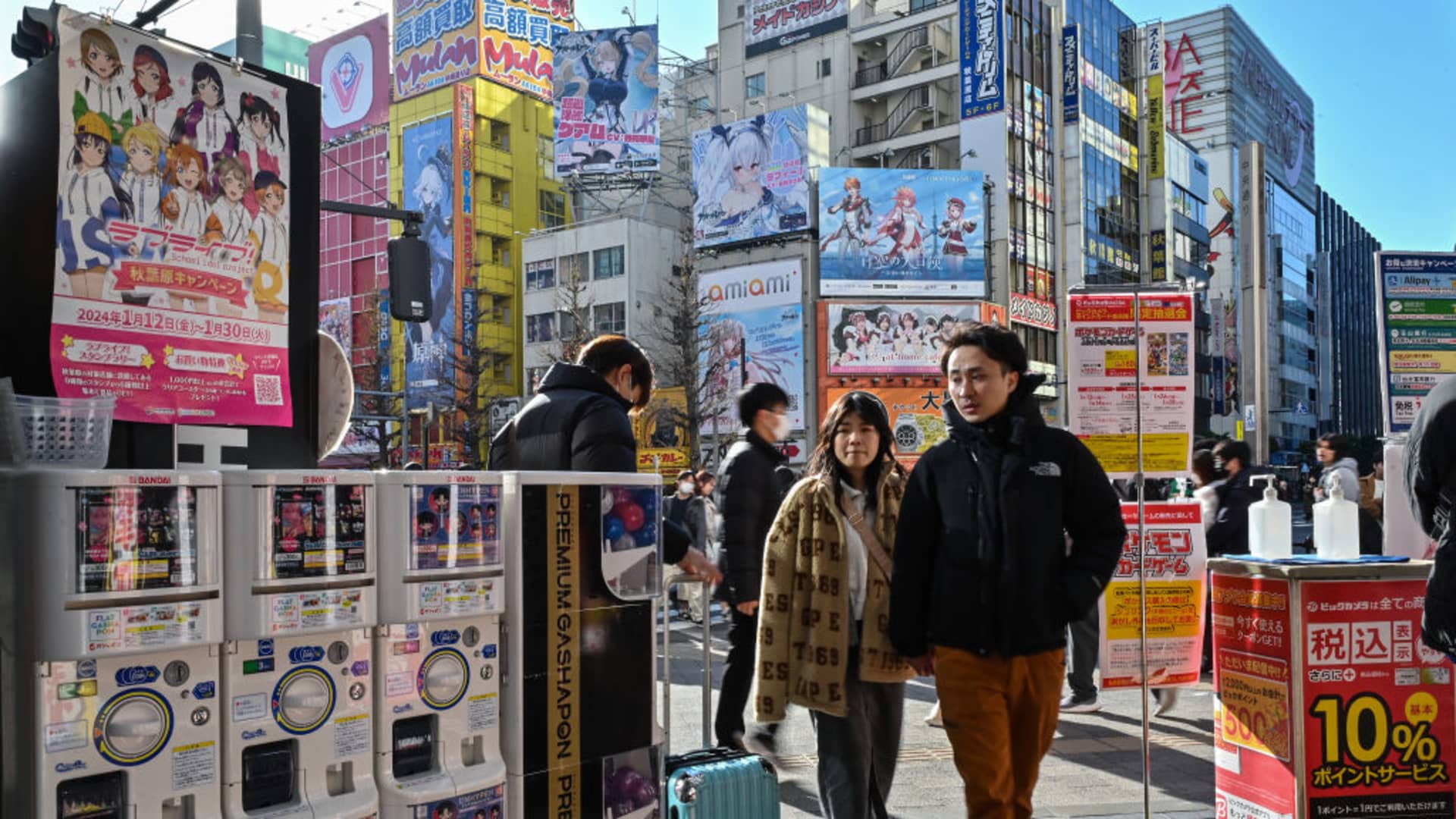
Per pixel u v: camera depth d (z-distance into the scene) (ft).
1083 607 10.70
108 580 6.49
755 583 16.78
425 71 189.16
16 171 9.59
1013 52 158.92
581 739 9.18
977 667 10.76
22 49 12.16
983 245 145.48
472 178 182.09
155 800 6.81
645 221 168.35
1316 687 11.52
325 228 201.46
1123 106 190.70
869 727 12.64
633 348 12.49
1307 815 11.45
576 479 9.27
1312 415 368.07
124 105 9.68
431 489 8.13
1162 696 22.71
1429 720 11.62
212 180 10.41
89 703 6.54
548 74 196.13
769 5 182.29
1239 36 343.46
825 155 147.43
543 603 8.95
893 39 169.27
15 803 6.42
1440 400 9.93
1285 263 355.15
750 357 143.95
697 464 127.95
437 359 176.14
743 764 11.97
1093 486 11.00
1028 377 11.16
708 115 189.37
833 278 140.77
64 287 9.18
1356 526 12.30
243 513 7.18
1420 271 16.07
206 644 6.96
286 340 11.13
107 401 7.96
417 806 7.97
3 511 6.58
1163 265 191.11
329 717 7.67
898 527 11.55
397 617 7.93
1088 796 16.46
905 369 140.36
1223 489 26.81
